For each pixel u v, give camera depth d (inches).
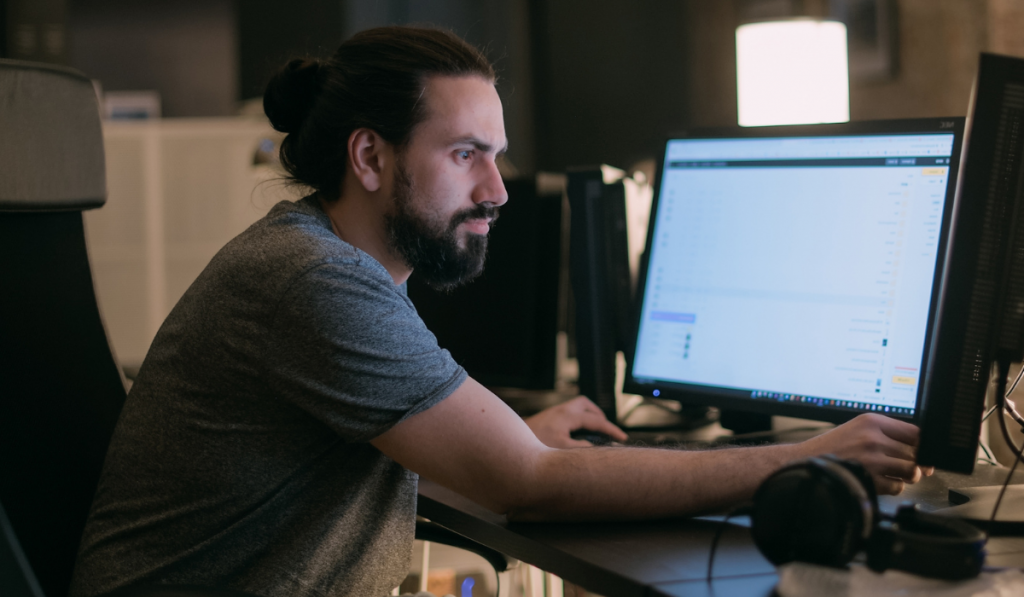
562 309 81.9
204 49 199.8
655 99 184.1
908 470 35.6
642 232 75.3
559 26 193.2
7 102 42.3
